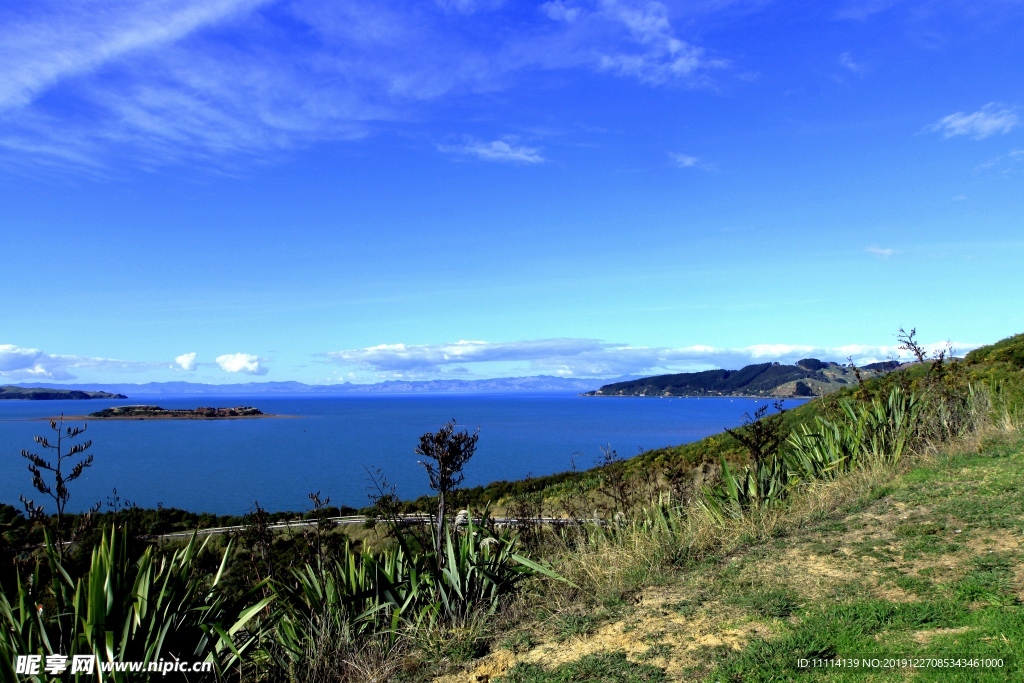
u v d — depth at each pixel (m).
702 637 4.18
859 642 3.70
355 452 87.06
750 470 8.59
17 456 76.88
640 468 16.73
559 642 4.50
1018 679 3.04
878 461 8.94
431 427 147.88
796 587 4.88
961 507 6.54
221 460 80.38
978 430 10.27
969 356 20.77
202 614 4.64
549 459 54.56
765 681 3.43
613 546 6.62
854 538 6.05
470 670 4.31
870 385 17.42
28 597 4.06
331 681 4.57
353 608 5.27
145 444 112.25
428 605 5.16
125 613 4.09
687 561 6.04
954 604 4.08
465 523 6.97
